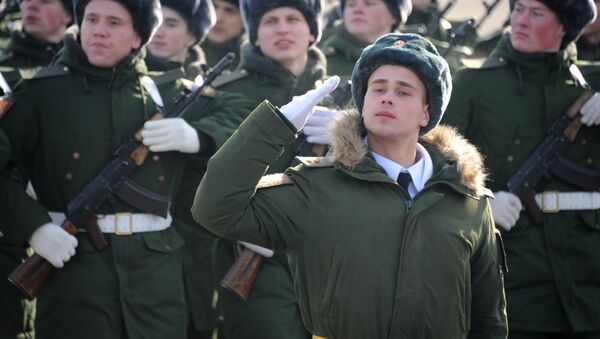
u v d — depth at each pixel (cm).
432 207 1235
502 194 1873
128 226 1733
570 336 1930
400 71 1232
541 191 1902
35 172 1733
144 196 1739
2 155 1659
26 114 1708
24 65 2178
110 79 1733
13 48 2188
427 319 1215
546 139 1900
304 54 1994
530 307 1883
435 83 1238
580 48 2250
